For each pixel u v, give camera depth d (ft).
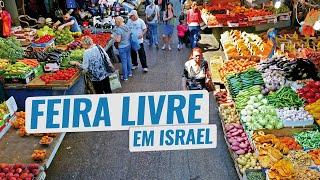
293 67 25.90
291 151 19.03
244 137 22.77
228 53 34.35
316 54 28.66
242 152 21.35
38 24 42.19
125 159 22.82
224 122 24.93
